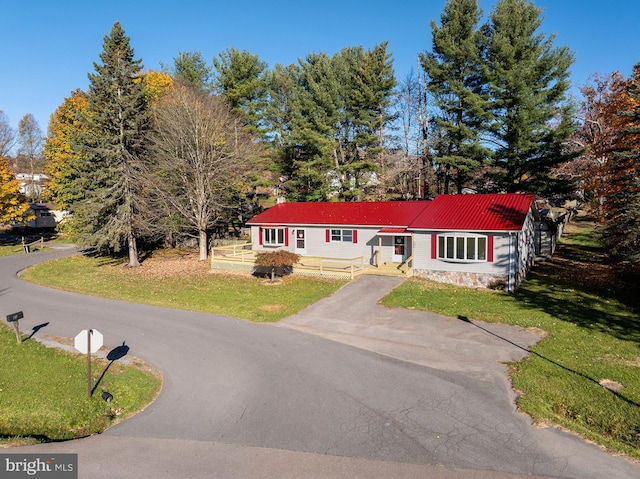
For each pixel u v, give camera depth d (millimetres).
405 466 7605
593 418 9297
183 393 10953
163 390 11188
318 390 10883
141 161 30594
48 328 16859
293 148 39625
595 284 21859
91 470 7680
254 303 19906
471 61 33594
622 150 21000
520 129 30375
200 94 37250
